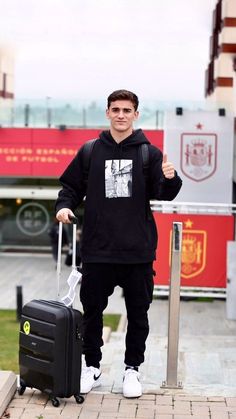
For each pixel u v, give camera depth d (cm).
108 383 546
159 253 1337
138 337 514
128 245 488
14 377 509
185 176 1806
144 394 512
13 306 1702
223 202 1811
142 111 2353
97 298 507
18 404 482
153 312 1555
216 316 1534
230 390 530
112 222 486
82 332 489
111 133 492
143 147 488
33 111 2553
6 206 2866
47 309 478
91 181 491
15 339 1019
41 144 2555
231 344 801
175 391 523
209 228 1370
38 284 2109
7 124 2561
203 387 538
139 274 498
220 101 2016
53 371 472
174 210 1348
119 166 486
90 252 494
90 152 495
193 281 1385
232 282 1208
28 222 2869
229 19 2198
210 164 1803
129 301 511
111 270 500
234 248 1200
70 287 488
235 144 1967
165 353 689
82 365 536
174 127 1803
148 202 495
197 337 885
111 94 488
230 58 2228
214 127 1800
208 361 659
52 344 471
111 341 920
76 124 2538
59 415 464
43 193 2708
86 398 501
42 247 2867
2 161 2573
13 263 2608
